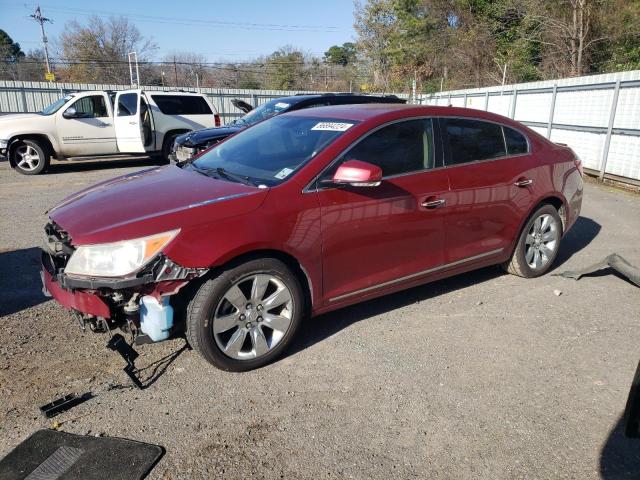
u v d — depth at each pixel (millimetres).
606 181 11086
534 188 4770
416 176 3924
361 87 44062
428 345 3770
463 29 34375
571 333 4004
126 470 2490
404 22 39156
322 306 3631
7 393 3098
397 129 3920
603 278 5199
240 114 23500
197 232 3031
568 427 2881
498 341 3852
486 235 4492
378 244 3756
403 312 4328
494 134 4582
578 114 12117
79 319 3289
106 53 53406
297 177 3451
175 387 3193
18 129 11898
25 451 2611
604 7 23359
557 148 5184
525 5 27312
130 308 3020
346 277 3674
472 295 4715
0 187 10273
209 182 3627
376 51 43688
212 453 2633
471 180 4250
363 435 2785
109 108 13008
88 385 3199
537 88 13789
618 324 4172
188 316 3146
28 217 7547
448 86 34469
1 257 5664
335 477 2490
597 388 3266
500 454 2660
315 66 60062
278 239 3252
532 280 5105
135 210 3178
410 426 2863
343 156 3613
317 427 2844
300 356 3590
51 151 12547
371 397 3121
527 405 3072
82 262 2959
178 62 52969
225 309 3223
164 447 2666
